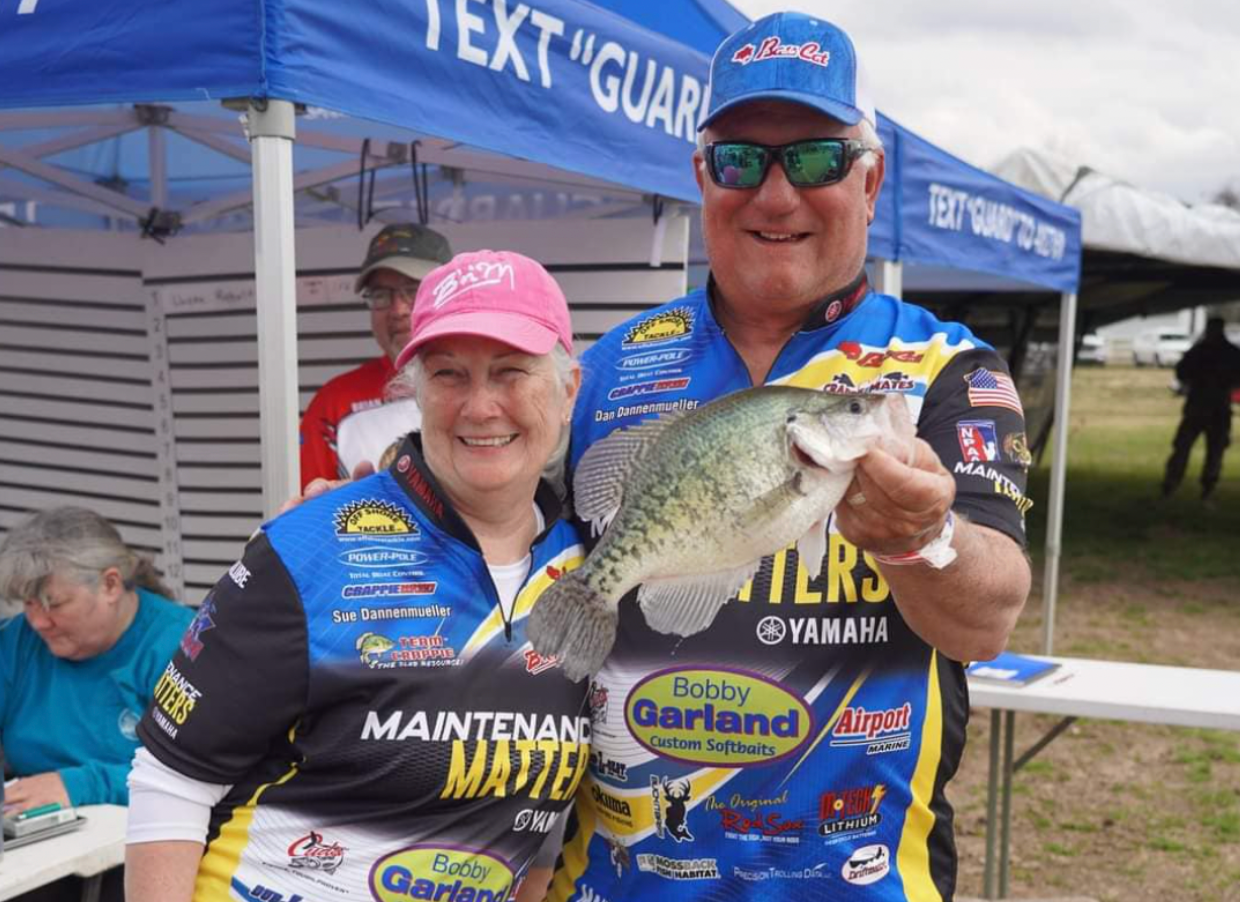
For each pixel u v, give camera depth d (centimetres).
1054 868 497
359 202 450
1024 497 168
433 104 255
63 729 303
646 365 196
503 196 504
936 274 991
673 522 148
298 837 165
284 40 219
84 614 299
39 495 550
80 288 523
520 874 177
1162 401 3794
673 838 178
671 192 362
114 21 229
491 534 174
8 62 240
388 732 163
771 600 172
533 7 287
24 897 252
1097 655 845
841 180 174
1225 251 1101
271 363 237
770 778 173
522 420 167
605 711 179
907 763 175
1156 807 568
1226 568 1212
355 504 171
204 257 494
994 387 175
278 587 162
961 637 155
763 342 189
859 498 136
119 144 521
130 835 166
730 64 178
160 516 522
